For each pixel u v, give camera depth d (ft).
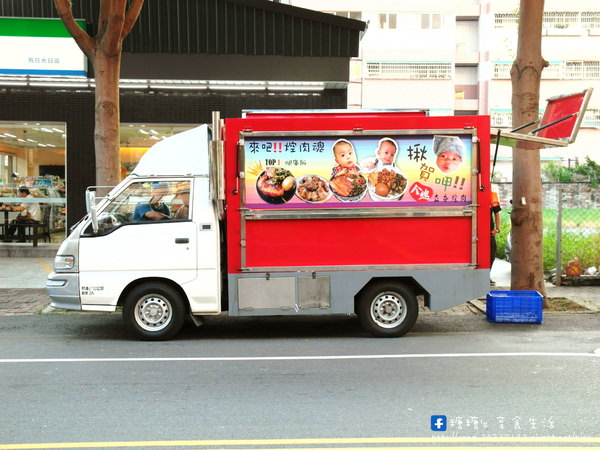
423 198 24.58
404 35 138.62
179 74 46.57
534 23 30.07
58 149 49.06
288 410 15.87
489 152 24.61
